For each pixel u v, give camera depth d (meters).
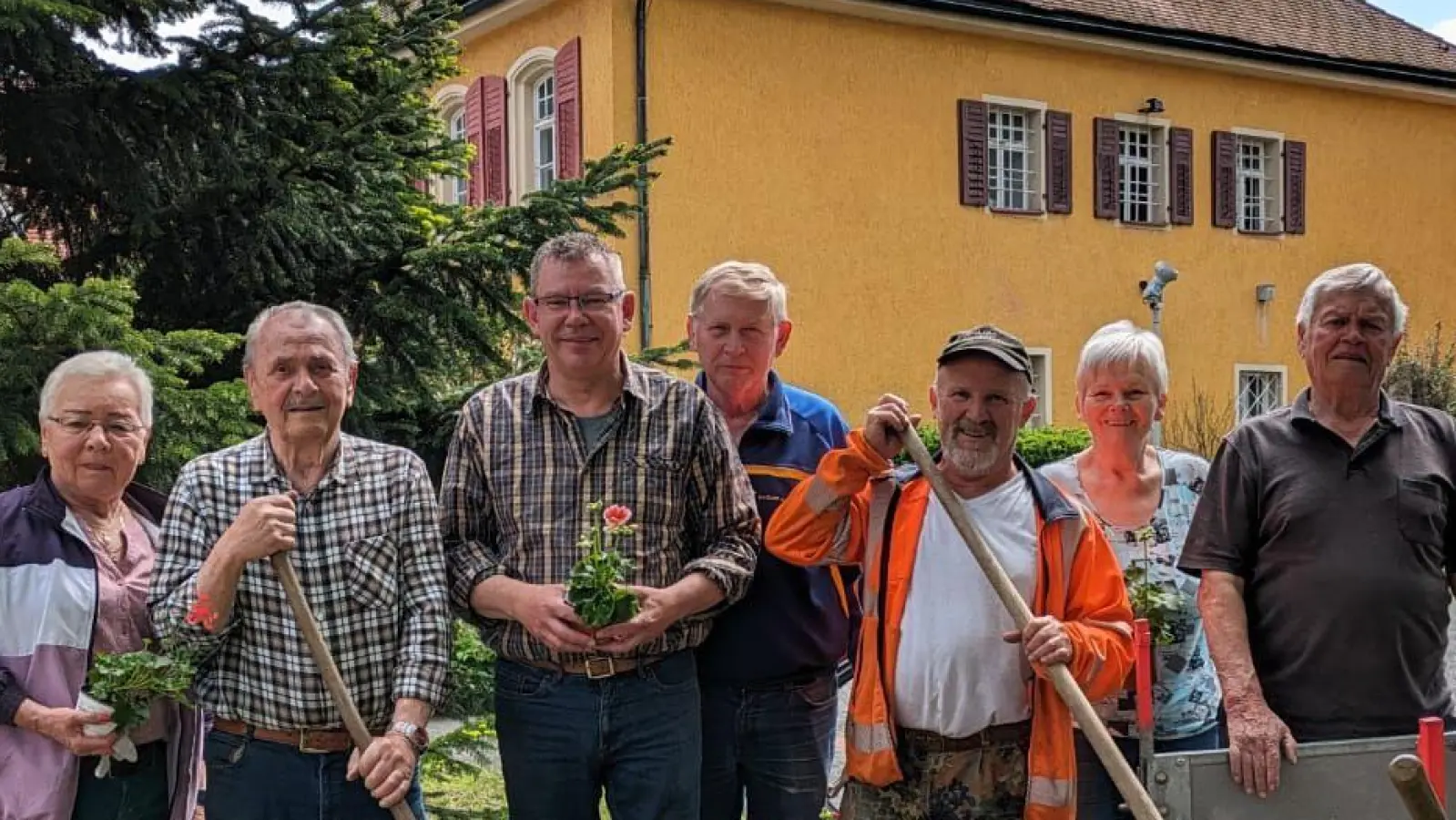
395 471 3.19
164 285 5.53
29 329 4.29
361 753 2.91
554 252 3.31
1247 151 18.25
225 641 3.07
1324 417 3.28
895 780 3.06
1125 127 16.84
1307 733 3.18
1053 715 3.02
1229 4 18.14
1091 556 3.11
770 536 3.21
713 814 3.61
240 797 3.05
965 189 15.11
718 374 3.72
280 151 5.52
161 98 5.15
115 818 3.13
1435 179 19.89
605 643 3.08
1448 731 3.21
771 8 13.54
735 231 13.36
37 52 4.93
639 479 3.30
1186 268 17.27
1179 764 2.84
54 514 3.14
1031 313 15.81
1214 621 3.21
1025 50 15.67
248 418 5.23
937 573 3.09
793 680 3.61
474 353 5.81
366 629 3.08
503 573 3.27
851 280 14.25
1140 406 3.64
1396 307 3.21
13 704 3.01
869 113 14.30
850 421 14.29
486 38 14.79
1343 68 18.30
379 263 5.65
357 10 5.63
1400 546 3.16
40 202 5.49
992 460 3.06
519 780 3.31
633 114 12.77
